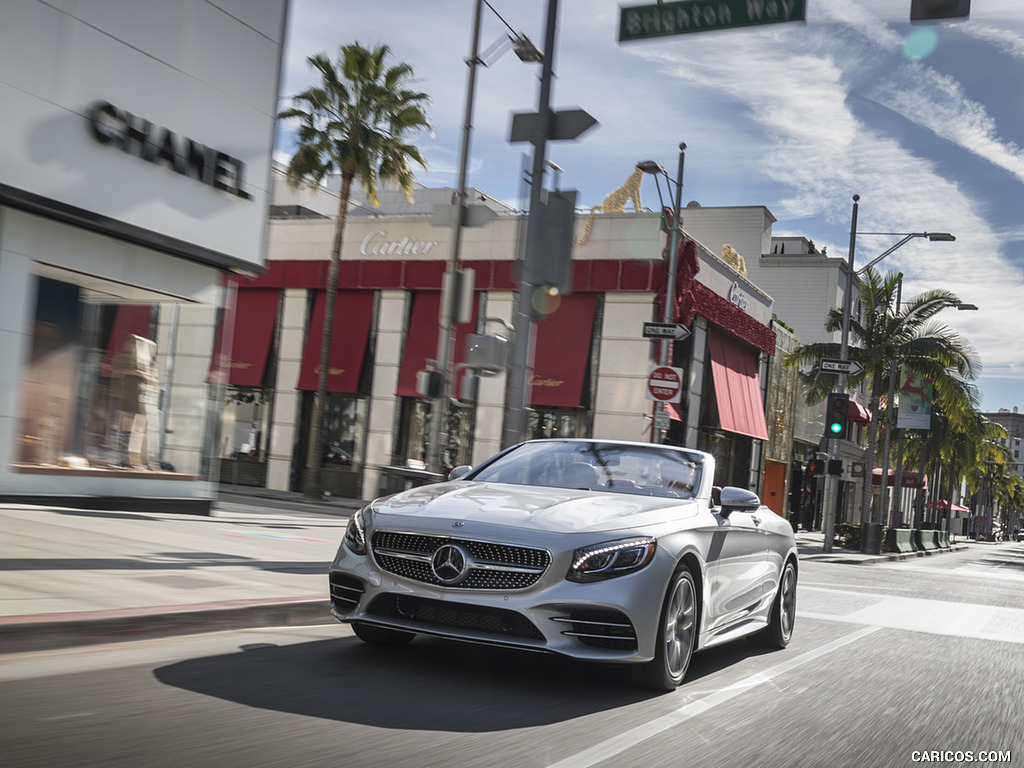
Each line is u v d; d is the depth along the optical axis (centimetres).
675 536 600
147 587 749
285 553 1127
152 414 1540
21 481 1338
